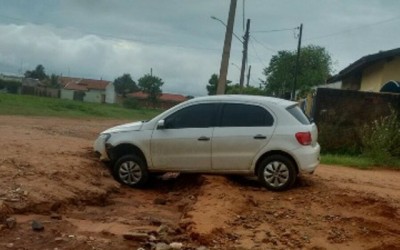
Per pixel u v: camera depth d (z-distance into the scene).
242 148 9.59
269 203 8.65
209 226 6.94
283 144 9.40
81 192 8.56
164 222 7.54
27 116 28.08
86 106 44.03
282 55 54.22
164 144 9.98
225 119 9.81
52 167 9.34
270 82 54.47
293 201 8.80
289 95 41.78
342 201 8.82
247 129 9.62
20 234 6.29
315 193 9.34
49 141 13.59
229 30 19.11
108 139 10.40
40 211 7.38
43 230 6.52
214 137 9.71
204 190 9.03
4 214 6.82
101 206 8.59
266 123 9.60
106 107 51.53
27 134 15.58
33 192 7.73
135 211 8.34
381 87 19.80
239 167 9.66
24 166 9.16
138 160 10.18
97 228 6.96
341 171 13.87
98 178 9.87
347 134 18.03
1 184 7.87
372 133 17.41
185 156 9.89
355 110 18.00
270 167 9.49
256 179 10.54
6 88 66.94
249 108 9.78
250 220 7.66
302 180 10.46
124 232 6.79
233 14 19.06
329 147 18.08
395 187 11.62
